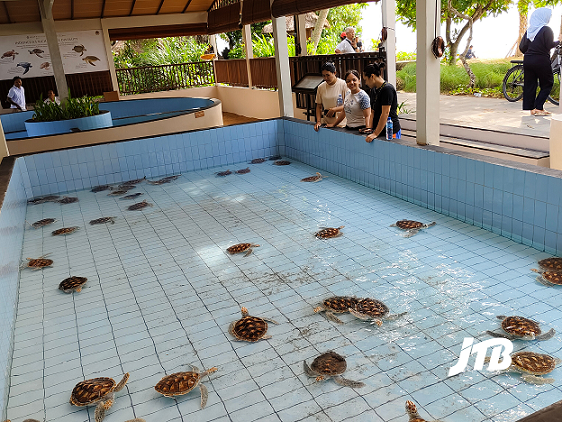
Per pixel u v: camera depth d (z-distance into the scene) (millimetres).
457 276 3654
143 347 3137
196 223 5344
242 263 4242
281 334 3145
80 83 14820
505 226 4258
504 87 7973
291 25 19344
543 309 3107
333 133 6559
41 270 4438
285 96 8211
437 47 4719
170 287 3924
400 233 4562
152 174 7430
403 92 10305
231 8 13250
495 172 4227
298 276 3908
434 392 2502
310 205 5605
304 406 2494
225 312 3477
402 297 3438
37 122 8656
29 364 3051
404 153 5305
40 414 2596
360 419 2367
